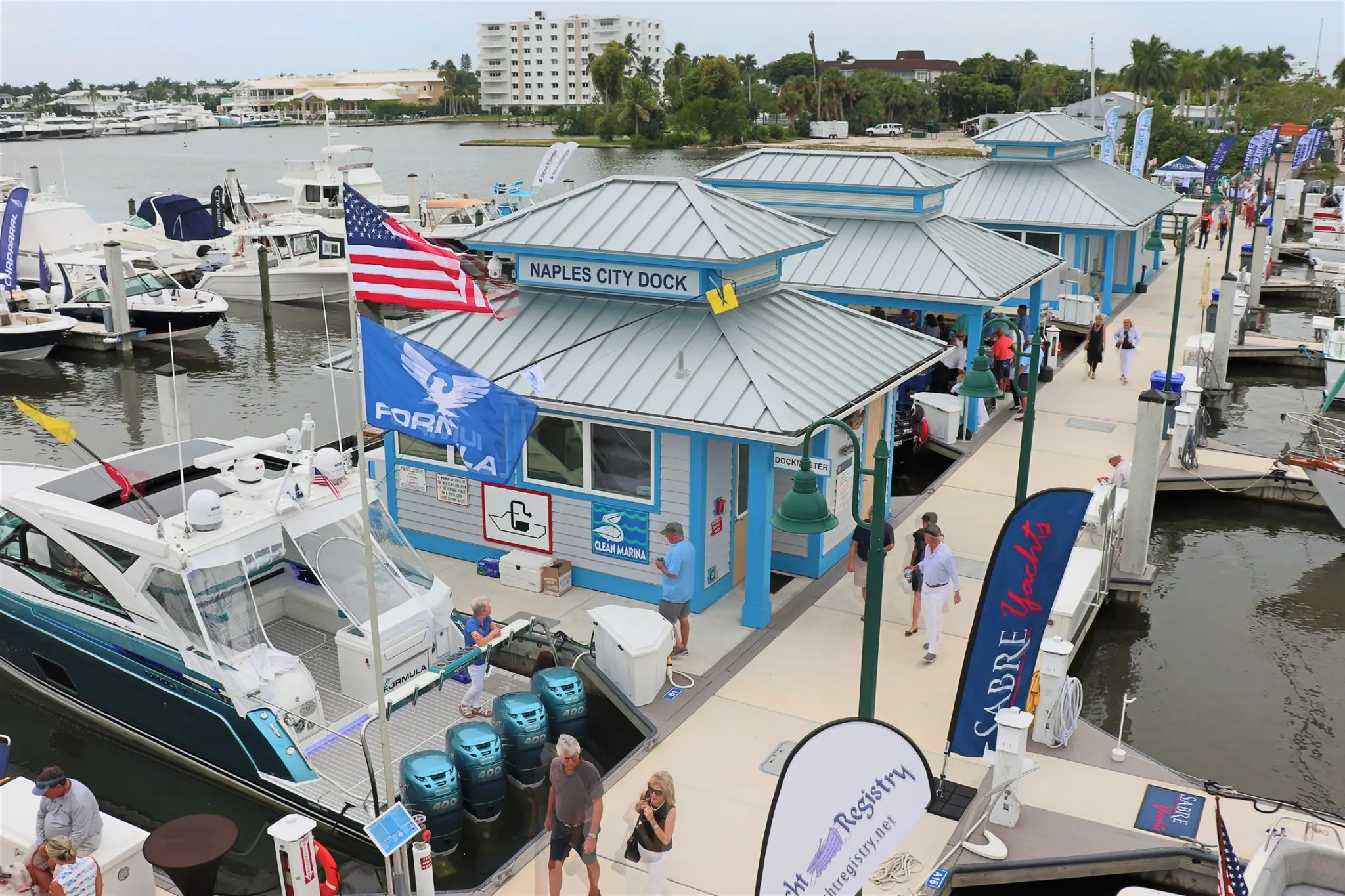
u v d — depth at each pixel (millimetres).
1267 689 14195
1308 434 20781
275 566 13438
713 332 14672
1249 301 33969
